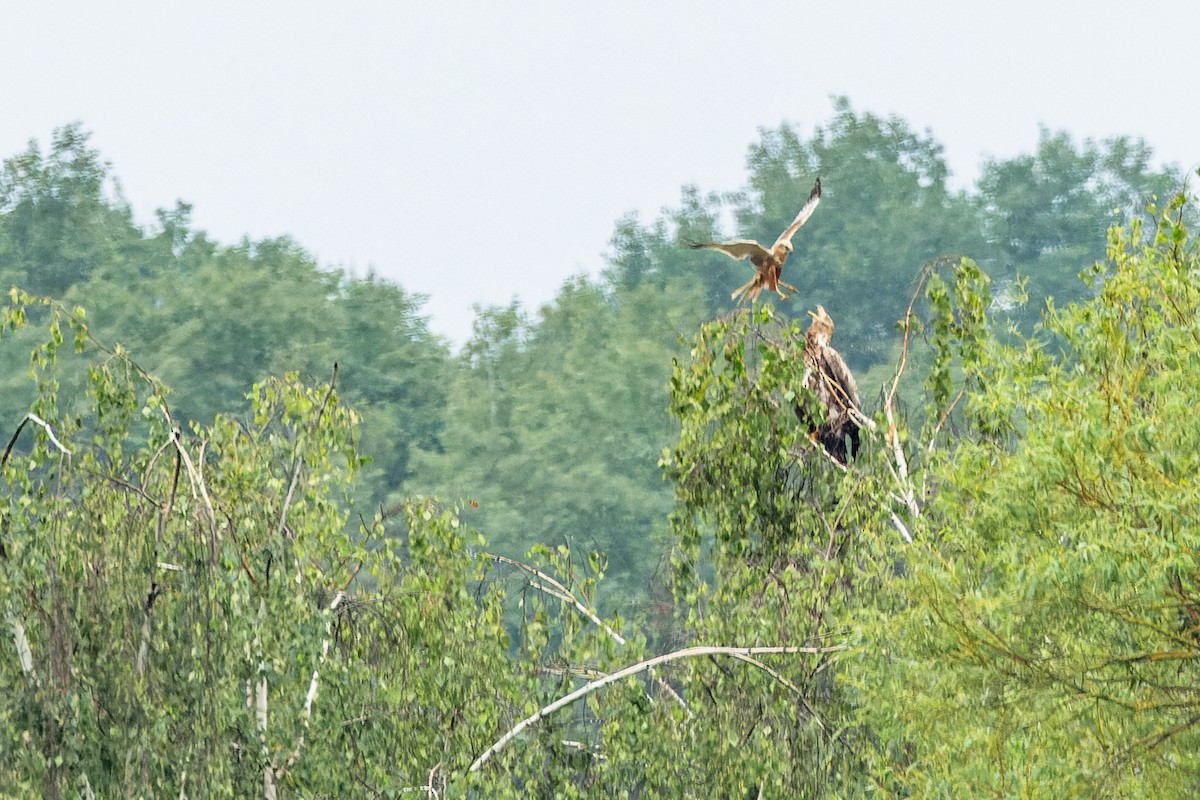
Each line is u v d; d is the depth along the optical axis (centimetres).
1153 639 4156
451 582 5053
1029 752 4159
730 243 5041
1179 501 3947
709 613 5247
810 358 5600
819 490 5388
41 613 3962
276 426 4947
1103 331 4416
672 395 5309
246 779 4153
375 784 4534
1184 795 4031
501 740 4825
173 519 4241
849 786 5031
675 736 5159
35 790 3828
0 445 18975
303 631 4325
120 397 4516
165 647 4078
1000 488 4281
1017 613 4172
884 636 4469
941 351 5403
